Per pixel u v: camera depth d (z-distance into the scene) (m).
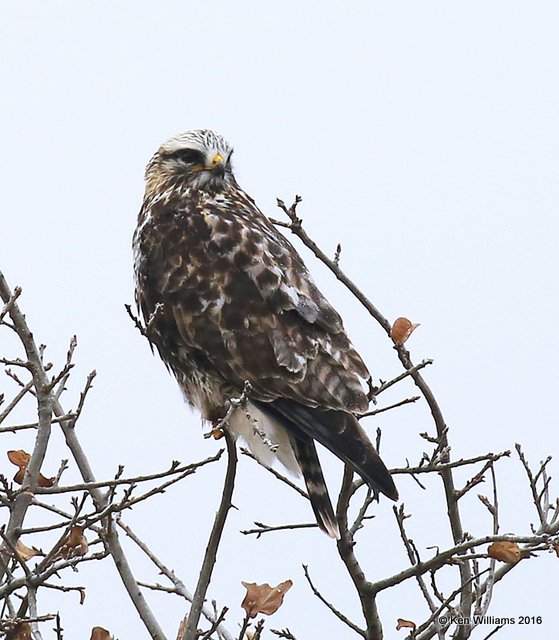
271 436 10.56
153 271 11.57
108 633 8.45
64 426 9.24
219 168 12.10
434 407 9.70
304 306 10.94
